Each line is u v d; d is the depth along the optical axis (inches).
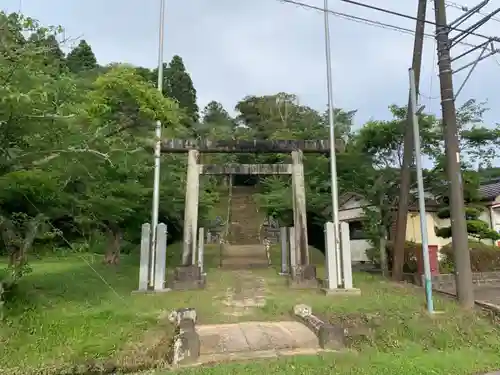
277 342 285.3
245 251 924.6
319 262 769.6
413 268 570.6
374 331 305.9
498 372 234.8
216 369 227.3
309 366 232.8
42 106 275.0
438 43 423.5
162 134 539.5
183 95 1844.2
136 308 360.2
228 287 500.7
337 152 564.4
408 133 540.7
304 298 423.2
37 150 290.7
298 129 1022.4
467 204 645.3
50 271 595.5
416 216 717.3
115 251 687.7
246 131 1690.5
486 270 571.5
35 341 275.0
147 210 658.8
